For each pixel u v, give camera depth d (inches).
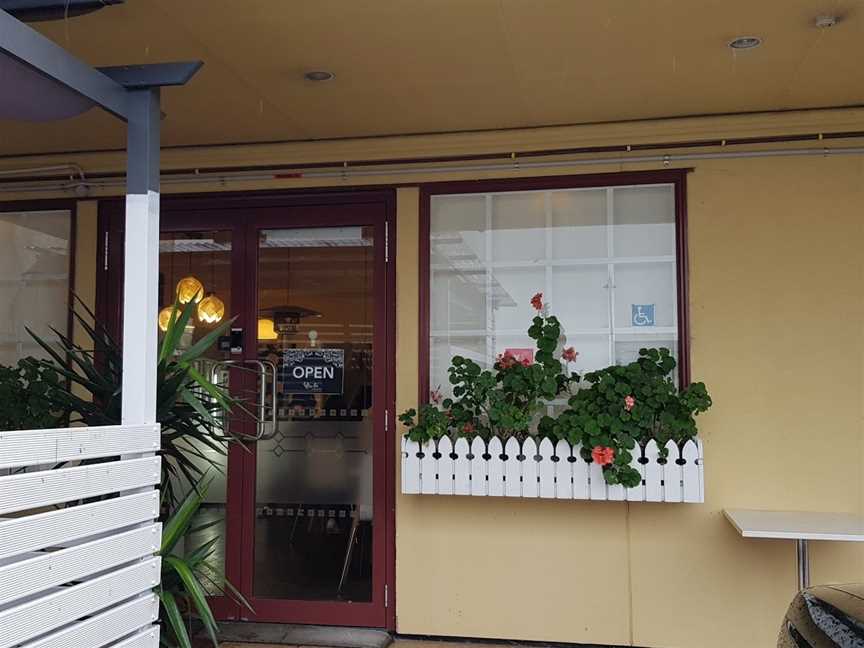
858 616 72.2
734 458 152.2
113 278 178.2
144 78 101.0
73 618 81.0
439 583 160.1
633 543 153.7
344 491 166.9
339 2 111.7
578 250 163.3
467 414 155.9
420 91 144.2
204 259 175.6
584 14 115.4
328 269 171.2
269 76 137.3
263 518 169.3
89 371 123.0
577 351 161.8
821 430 150.2
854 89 143.9
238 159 173.8
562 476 148.2
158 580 97.7
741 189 155.9
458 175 166.4
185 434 131.2
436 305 167.3
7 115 99.3
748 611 149.4
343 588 165.0
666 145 158.7
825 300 151.9
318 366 169.9
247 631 162.6
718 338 154.6
